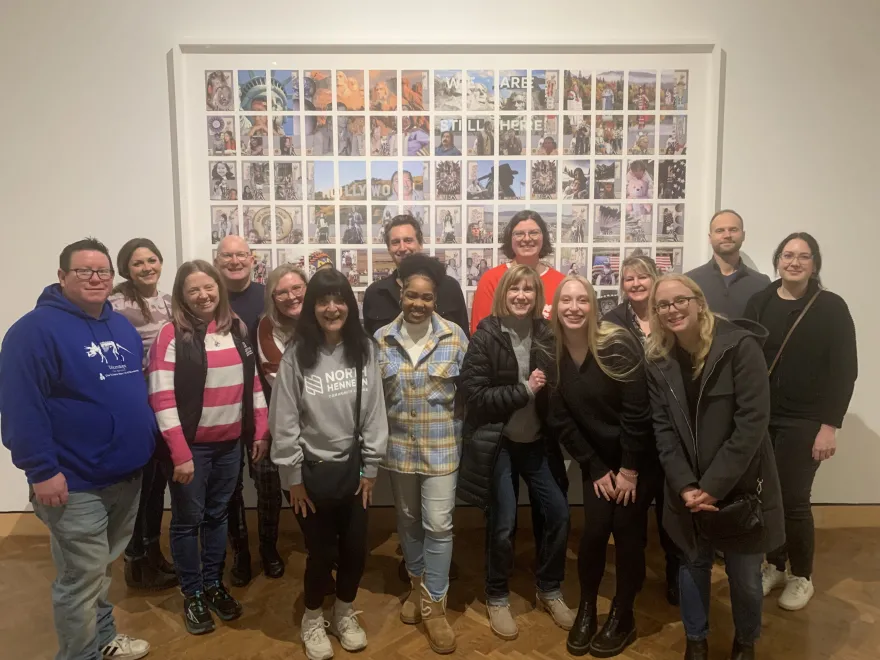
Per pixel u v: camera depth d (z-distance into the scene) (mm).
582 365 2088
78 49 2947
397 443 2242
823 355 2398
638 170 3035
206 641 2277
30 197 3020
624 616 2174
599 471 2119
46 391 1804
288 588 2658
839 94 3010
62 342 1812
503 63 2971
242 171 3010
